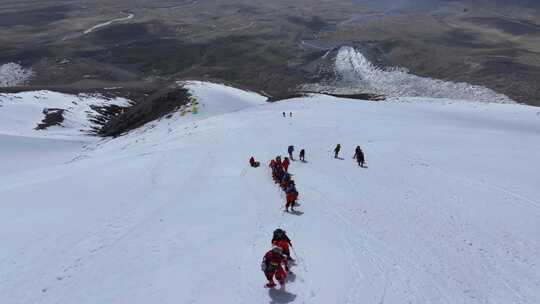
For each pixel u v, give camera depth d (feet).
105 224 63.05
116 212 68.59
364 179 92.17
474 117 205.46
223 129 170.30
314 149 126.93
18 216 68.39
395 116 198.90
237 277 45.09
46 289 45.16
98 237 58.13
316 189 83.25
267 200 74.64
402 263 48.93
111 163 117.80
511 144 133.28
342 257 49.93
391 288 42.98
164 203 73.82
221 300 40.91
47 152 212.43
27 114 312.50
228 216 65.46
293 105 240.73
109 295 43.21
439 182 89.92
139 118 297.94
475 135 149.18
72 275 47.80
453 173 97.81
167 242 55.52
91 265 49.90
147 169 102.63
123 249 53.83
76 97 383.65
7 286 45.93
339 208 70.28
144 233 58.90
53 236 58.75
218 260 49.29
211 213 67.21
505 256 52.75
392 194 80.38
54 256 52.54
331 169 102.32
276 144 134.92
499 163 107.86
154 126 252.62
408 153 119.85
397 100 286.25
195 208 70.33
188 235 57.57
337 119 183.83
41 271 48.91
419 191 82.84
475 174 96.58
